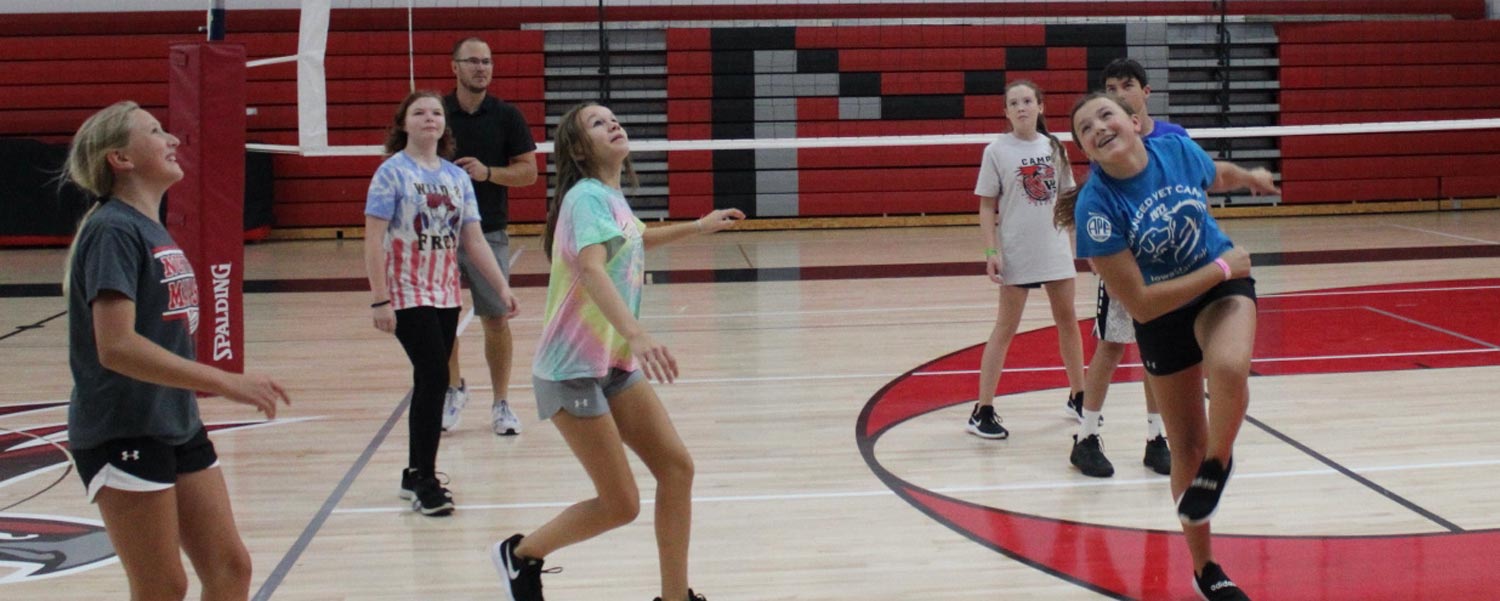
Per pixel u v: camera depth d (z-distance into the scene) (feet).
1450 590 11.48
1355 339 24.02
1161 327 10.99
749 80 48.80
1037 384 20.99
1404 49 49.90
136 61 46.32
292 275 37.11
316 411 20.01
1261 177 11.88
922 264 37.42
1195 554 11.23
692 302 30.96
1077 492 14.92
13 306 31.40
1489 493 14.38
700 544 13.29
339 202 47.88
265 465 16.81
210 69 19.31
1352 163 50.24
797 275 35.53
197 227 19.71
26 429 18.79
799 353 24.11
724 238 46.32
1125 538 13.21
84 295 8.34
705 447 17.35
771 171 49.19
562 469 16.48
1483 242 39.34
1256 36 49.67
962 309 28.99
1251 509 14.05
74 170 8.55
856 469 16.11
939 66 49.08
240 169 20.02
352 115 47.47
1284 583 11.79
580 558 12.94
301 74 22.39
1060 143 16.76
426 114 15.38
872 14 49.11
